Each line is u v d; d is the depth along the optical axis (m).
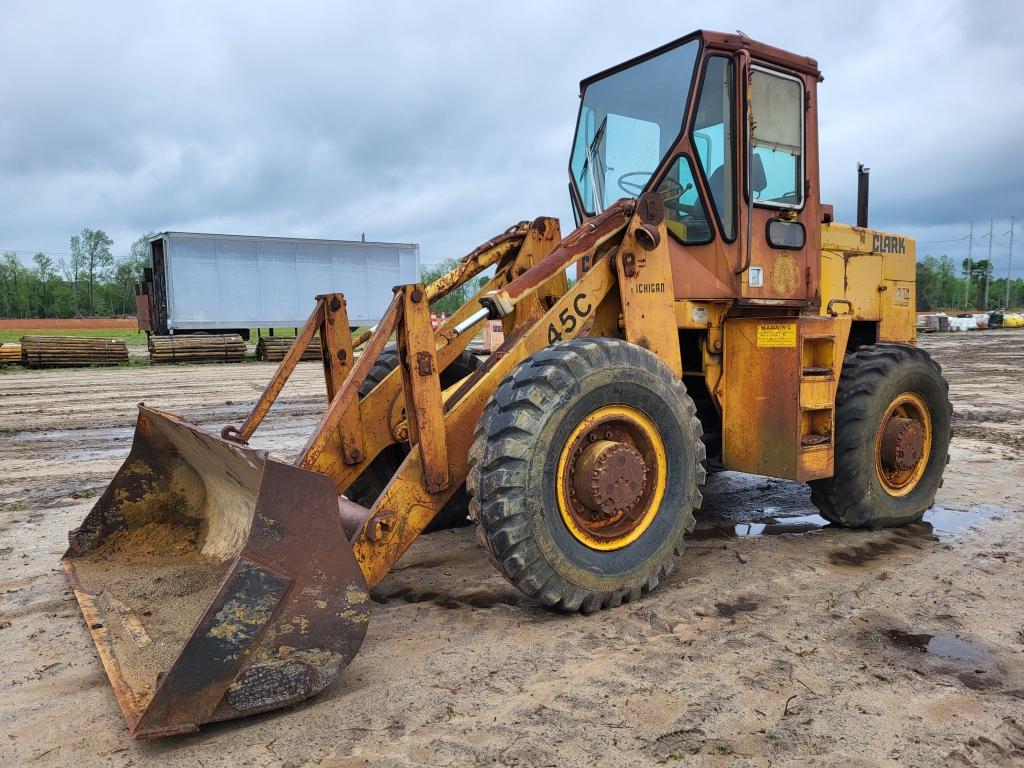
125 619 3.03
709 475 6.26
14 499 5.51
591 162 4.55
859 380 4.42
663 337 3.73
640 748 2.27
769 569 3.88
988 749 2.28
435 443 3.14
